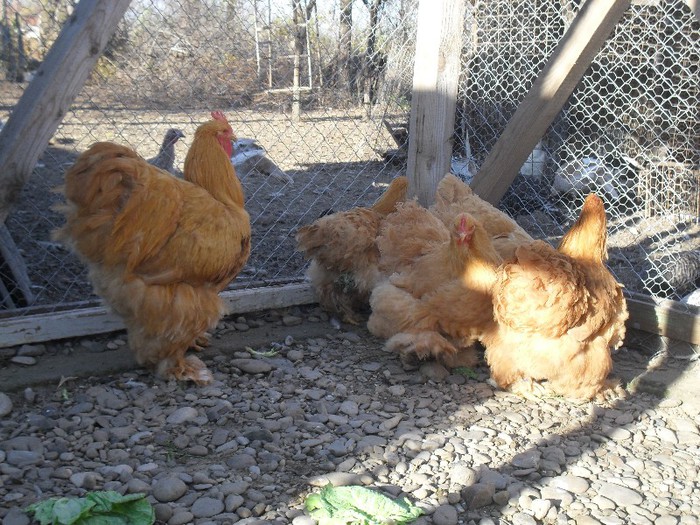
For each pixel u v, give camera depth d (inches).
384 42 87.1
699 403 66.1
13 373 63.7
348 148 111.0
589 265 64.7
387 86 89.9
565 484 54.0
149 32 76.9
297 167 127.2
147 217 57.9
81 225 57.8
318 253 76.9
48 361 66.4
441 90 80.6
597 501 52.2
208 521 47.6
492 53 98.2
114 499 46.9
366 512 48.3
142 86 79.7
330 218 77.2
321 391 65.6
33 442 54.4
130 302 59.1
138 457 54.1
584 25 74.5
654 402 67.2
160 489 49.5
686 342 73.5
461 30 80.3
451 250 67.7
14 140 60.2
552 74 76.8
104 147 58.7
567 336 64.0
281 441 57.3
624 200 127.3
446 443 58.6
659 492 53.7
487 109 99.7
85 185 57.1
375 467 54.7
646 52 101.6
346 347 75.8
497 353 67.2
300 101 88.0
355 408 63.1
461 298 67.1
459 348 71.6
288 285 82.0
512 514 50.4
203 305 61.8
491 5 97.7
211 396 63.4
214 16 79.0
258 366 68.5
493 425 62.1
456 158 101.3
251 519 47.9
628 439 61.0
